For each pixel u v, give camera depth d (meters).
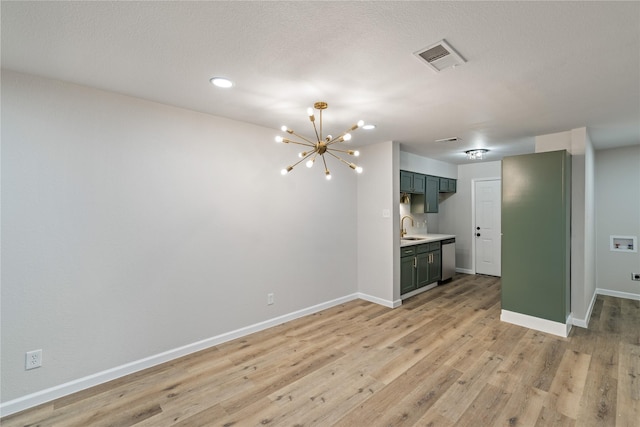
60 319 2.17
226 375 2.45
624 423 1.88
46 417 1.96
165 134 2.64
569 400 2.12
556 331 3.21
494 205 5.91
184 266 2.76
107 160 2.36
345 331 3.31
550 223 3.27
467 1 1.30
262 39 1.61
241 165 3.15
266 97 2.46
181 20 1.45
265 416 1.97
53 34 1.57
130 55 1.80
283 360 2.68
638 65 1.88
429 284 5.03
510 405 2.07
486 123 3.18
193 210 2.81
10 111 1.99
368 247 4.38
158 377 2.41
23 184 2.03
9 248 1.99
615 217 4.57
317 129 3.41
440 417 1.96
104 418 1.95
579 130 3.37
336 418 1.95
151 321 2.58
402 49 1.71
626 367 2.53
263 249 3.35
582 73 2.01
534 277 3.36
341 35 1.57
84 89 2.25
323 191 3.99
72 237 2.21
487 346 2.94
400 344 2.99
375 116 2.95
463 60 1.83
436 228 6.57
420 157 5.28
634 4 1.31
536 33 1.55
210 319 2.94
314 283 3.89
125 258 2.45
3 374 1.97
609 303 4.25
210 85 2.22
